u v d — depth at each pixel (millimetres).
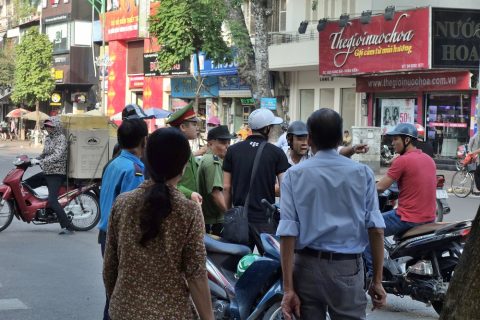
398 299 8055
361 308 4301
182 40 24812
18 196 11539
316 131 4289
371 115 27047
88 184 12023
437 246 6762
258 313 5418
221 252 5922
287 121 30625
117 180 5445
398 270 7008
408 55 22828
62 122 11789
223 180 6699
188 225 3221
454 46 22391
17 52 48062
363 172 4281
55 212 11578
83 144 11781
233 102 33094
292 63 28141
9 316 6977
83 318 6965
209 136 7551
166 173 3307
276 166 6527
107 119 11984
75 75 48844
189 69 34219
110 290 3477
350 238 4250
